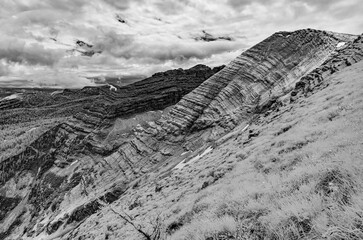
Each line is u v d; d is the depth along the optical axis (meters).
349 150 8.79
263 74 119.94
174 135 124.62
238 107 112.38
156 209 28.98
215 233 8.31
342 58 53.00
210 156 50.16
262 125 44.53
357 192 5.52
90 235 41.16
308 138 16.91
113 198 102.69
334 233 4.44
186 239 9.79
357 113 15.89
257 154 21.86
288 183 9.62
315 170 8.88
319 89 41.25
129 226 27.28
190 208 15.80
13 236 163.75
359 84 27.22
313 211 6.04
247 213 8.80
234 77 130.50
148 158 121.88
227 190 15.19
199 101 132.12
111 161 137.00
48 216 143.50
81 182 145.38
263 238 6.74
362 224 4.40
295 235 5.69
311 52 114.31
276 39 134.12
